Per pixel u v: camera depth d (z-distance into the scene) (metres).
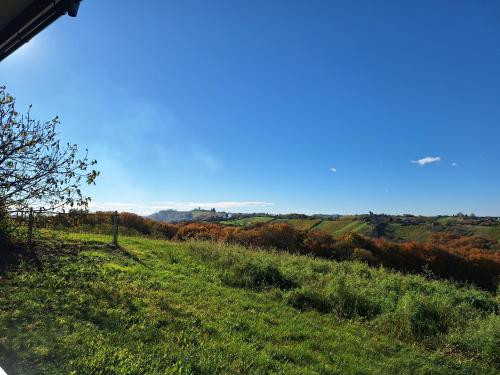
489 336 7.64
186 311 7.67
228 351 5.97
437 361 7.02
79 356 4.94
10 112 9.32
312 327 8.16
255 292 10.66
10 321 5.82
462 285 15.20
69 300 7.11
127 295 8.05
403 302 9.62
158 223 33.84
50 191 10.06
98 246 13.40
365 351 7.13
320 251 29.75
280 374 5.48
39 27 4.62
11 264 9.28
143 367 4.92
